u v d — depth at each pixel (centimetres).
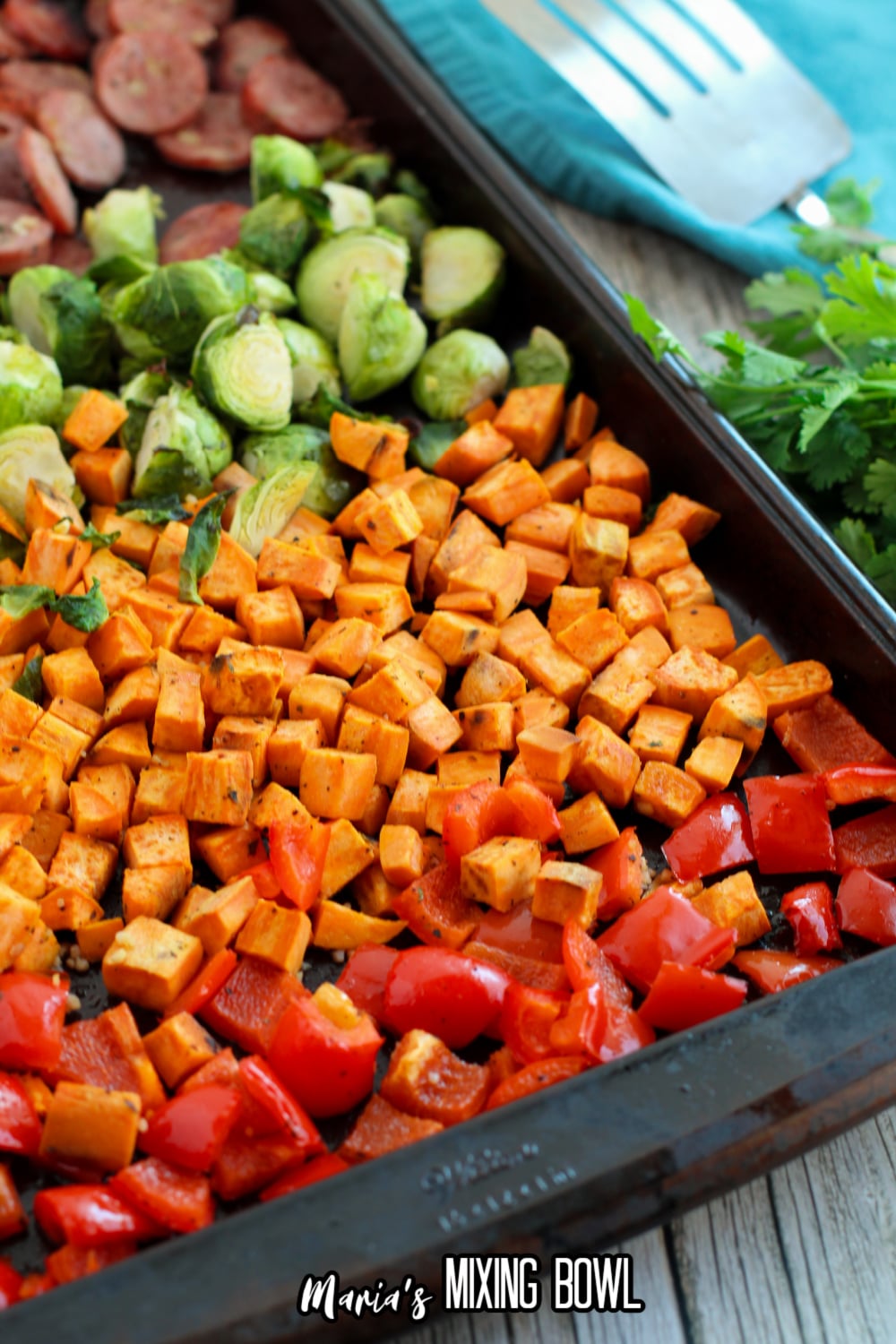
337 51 57
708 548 48
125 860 43
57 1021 39
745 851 43
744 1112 36
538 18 56
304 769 43
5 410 48
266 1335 34
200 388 49
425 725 44
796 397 48
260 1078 38
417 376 52
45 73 57
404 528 47
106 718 44
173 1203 37
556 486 50
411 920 41
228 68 58
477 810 42
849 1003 38
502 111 58
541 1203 35
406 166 56
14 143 54
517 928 41
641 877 42
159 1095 38
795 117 57
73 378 51
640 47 57
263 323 49
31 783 41
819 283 55
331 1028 38
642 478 49
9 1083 38
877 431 49
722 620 47
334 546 48
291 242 53
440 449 50
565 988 41
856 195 56
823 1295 39
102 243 54
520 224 52
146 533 47
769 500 46
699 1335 38
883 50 60
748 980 41
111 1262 37
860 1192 40
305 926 40
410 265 55
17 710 43
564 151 58
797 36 60
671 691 45
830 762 44
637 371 49
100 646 44
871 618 44
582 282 50
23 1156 38
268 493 47
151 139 57
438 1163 36
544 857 42
